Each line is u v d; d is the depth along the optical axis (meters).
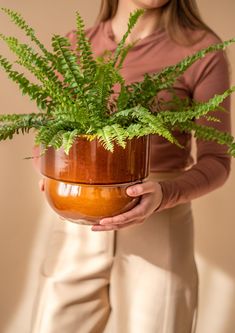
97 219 0.80
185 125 0.78
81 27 0.76
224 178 0.97
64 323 1.10
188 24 1.04
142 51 1.03
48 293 1.10
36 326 1.11
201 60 0.98
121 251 1.05
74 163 0.75
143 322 1.04
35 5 1.27
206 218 1.46
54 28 1.30
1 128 0.74
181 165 1.05
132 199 0.80
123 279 1.06
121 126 0.73
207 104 0.72
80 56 0.76
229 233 1.47
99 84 0.74
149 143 0.81
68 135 0.69
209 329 1.53
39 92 0.74
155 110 0.86
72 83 0.75
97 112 0.75
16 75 0.73
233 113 1.38
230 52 1.34
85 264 1.08
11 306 1.46
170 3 1.01
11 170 1.36
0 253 1.42
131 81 1.00
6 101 1.30
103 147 0.73
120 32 1.07
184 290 1.05
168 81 0.82
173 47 1.02
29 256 1.43
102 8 1.11
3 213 1.39
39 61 0.75
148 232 1.02
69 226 1.10
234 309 1.52
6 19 1.25
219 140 0.77
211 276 1.50
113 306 1.08
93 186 0.76
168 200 0.87
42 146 0.76
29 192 1.39
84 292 1.09
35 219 1.41
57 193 0.79
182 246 1.05
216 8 1.33
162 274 1.03
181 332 1.06
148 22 1.04
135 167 0.77
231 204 1.45
